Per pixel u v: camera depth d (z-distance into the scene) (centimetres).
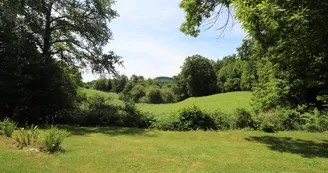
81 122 1692
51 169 596
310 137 1282
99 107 1878
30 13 1772
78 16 1931
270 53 1183
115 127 1583
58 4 1870
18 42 1634
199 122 1541
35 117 1689
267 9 420
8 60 1562
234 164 685
